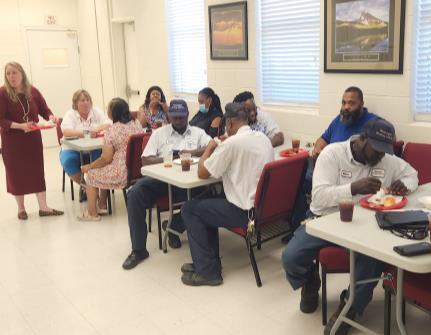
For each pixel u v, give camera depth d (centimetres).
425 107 345
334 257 229
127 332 250
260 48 470
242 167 282
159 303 278
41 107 435
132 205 329
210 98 473
